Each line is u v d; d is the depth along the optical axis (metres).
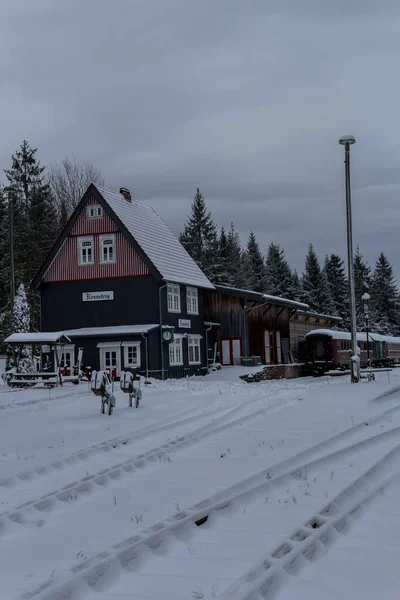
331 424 16.52
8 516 8.53
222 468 11.55
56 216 69.75
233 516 8.53
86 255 41.28
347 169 29.84
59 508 9.32
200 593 5.80
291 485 10.22
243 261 94.12
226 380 38.75
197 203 85.56
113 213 40.47
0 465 12.30
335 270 107.12
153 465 12.28
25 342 31.94
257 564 6.30
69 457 12.73
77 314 41.12
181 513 8.38
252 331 46.16
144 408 21.70
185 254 47.06
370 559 6.71
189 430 16.81
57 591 5.67
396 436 15.16
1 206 69.44
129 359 38.31
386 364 60.50
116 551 6.90
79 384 33.31
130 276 40.03
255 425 16.92
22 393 28.83
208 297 46.59
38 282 41.94
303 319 58.47
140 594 5.89
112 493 9.94
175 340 40.81
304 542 6.86
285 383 37.09
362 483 10.06
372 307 105.62
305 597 5.72
